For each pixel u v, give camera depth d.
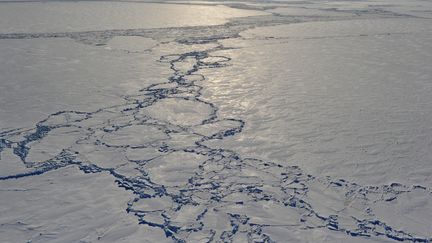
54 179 4.86
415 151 5.46
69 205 4.32
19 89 8.50
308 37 16.70
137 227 3.96
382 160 5.22
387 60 11.74
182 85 9.04
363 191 4.54
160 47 14.02
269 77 9.82
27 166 5.16
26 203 4.35
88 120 6.76
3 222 4.01
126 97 8.05
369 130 6.21
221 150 5.64
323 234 3.82
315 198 4.43
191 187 4.71
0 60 11.37
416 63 11.27
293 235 3.81
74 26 18.98
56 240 3.74
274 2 38.72
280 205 4.32
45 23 19.97
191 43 14.95
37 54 12.38
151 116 7.00
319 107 7.39
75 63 11.18
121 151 5.61
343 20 23.09
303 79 9.58
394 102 7.59
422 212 4.13
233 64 11.36
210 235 3.83
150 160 5.36
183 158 5.42
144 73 10.14
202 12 26.94
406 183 4.67
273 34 17.52
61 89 8.54
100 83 9.09
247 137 6.07
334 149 5.58
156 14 25.09
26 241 3.73
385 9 30.84
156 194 4.56
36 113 7.04
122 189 4.66
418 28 19.41
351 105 7.46
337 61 11.69
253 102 7.77
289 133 6.18
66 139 5.98
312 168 5.07
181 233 3.87
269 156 5.42
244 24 20.89
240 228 3.94
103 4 32.12
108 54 12.61
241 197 4.49
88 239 3.77
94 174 4.99
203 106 7.55
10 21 20.55
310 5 34.72
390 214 4.11
